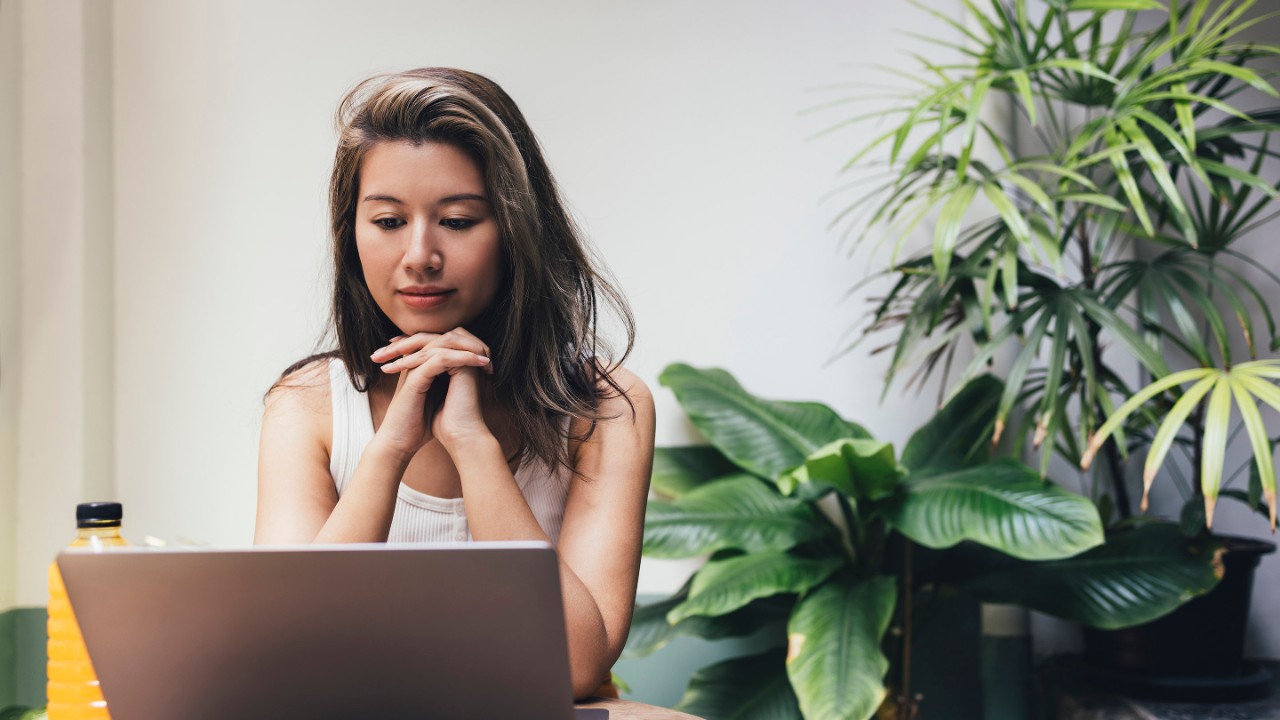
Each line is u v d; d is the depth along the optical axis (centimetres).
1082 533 202
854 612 215
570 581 109
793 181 275
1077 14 267
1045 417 206
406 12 279
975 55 228
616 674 269
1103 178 251
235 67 279
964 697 265
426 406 126
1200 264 233
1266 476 174
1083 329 205
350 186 118
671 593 271
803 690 202
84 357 265
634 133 277
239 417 275
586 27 278
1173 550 222
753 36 277
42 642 262
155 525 274
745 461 245
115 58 278
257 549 75
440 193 112
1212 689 226
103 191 273
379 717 81
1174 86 207
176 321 276
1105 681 239
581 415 124
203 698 81
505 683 79
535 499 127
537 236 117
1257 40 275
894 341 272
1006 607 256
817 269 274
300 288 276
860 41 275
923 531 217
